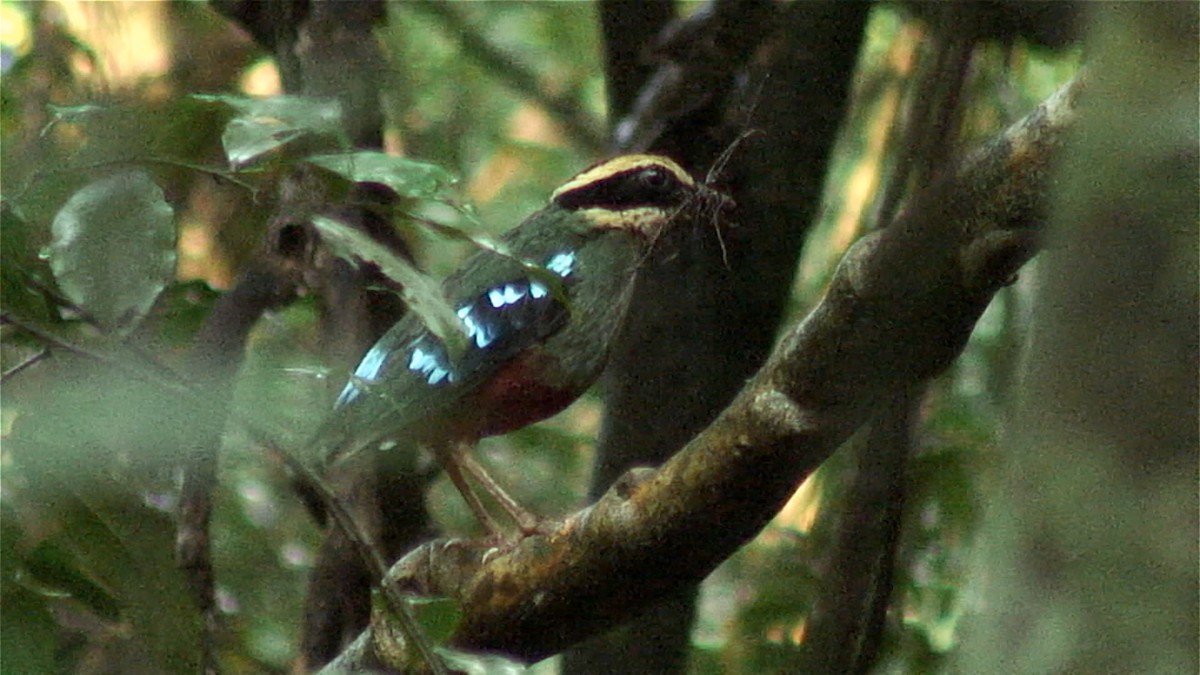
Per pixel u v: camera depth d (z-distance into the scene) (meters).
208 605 9.02
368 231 9.86
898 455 8.76
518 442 14.08
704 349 10.66
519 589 7.36
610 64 12.23
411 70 16.11
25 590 6.21
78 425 6.33
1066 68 13.59
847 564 8.79
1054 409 4.19
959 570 11.41
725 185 10.83
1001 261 5.89
